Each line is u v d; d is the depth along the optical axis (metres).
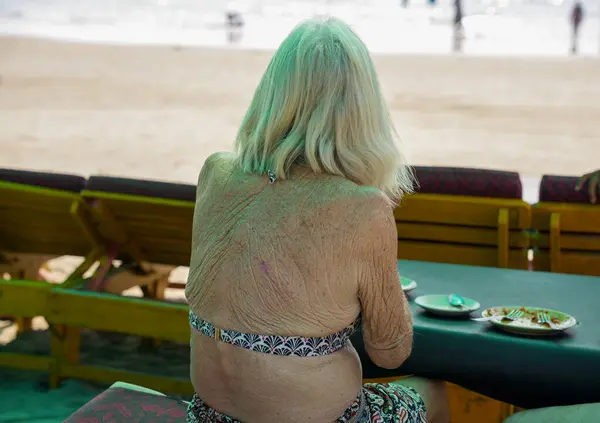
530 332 2.58
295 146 2.07
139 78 15.96
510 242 4.11
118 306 3.99
